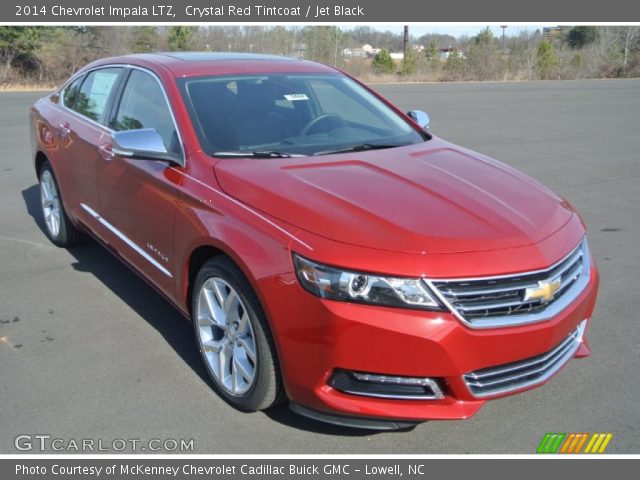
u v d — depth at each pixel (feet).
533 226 10.37
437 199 10.71
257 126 13.16
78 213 16.92
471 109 59.98
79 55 99.96
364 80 117.80
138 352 13.14
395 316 9.05
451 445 10.52
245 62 15.21
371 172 11.75
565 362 10.65
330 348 9.27
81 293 15.93
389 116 15.40
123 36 107.96
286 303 9.59
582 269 11.13
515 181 12.27
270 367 10.20
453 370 9.21
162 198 12.44
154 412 11.18
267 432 10.75
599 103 68.03
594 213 23.88
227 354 11.33
